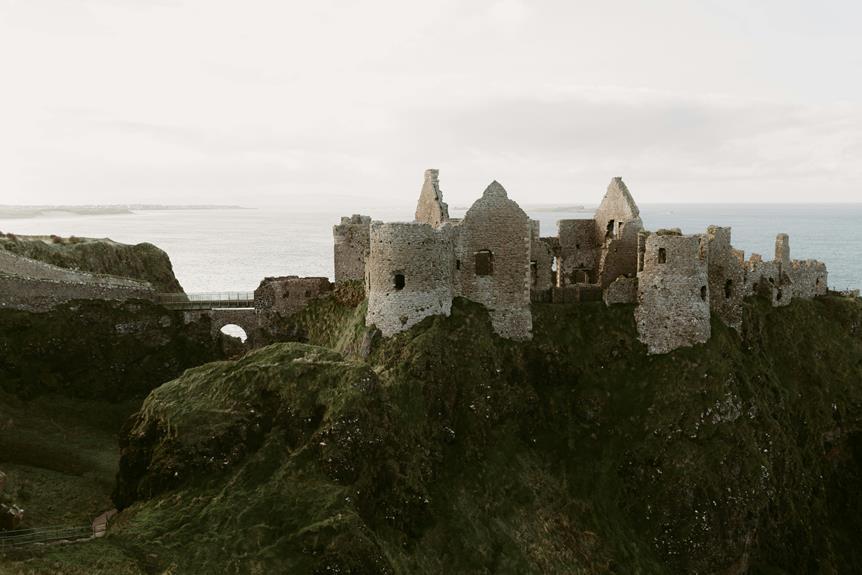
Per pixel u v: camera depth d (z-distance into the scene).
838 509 53.06
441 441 42.34
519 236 49.41
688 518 42.94
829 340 59.56
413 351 44.06
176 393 37.56
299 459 33.44
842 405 56.12
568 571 37.88
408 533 35.72
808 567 46.94
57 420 48.06
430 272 46.59
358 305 55.84
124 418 51.81
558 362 49.34
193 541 28.86
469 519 38.28
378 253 46.84
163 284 74.81
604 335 50.75
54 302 53.91
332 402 35.56
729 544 43.12
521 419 46.53
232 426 34.50
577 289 53.41
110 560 26.50
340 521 30.25
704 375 47.69
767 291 59.59
